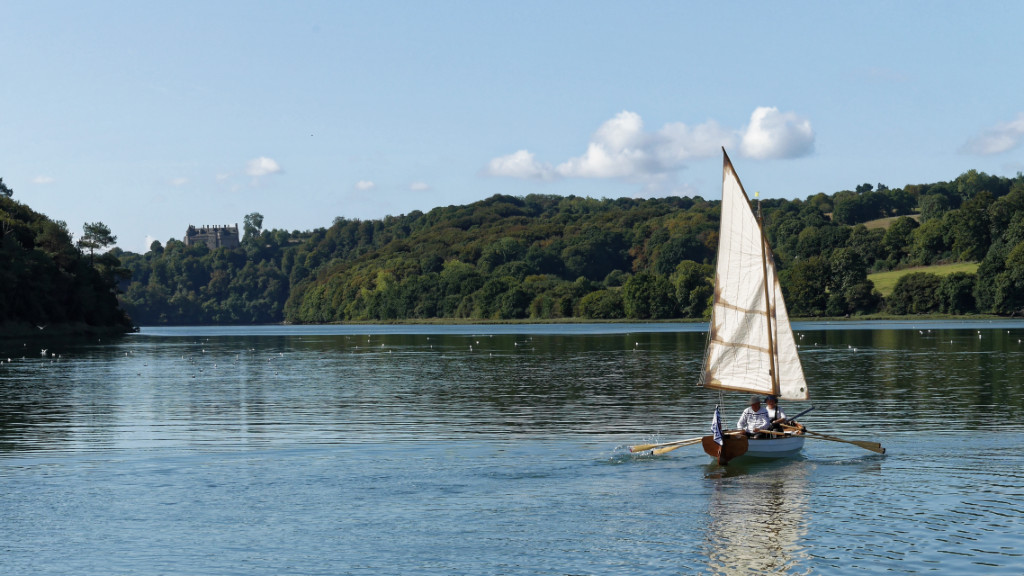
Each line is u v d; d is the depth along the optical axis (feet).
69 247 552.41
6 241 497.46
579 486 94.38
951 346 329.31
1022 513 81.46
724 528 78.43
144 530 78.69
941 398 162.61
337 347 418.10
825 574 66.95
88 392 193.88
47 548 73.82
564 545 74.28
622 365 262.47
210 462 106.93
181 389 200.44
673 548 73.31
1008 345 331.16
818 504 85.81
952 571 66.85
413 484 95.25
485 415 147.33
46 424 140.15
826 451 111.96
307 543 75.05
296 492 91.81
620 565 69.46
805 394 113.80
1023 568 67.26
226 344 463.01
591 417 144.46
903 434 122.52
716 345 122.21
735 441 102.63
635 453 111.34
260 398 178.81
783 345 115.85
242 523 80.79
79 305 550.36
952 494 88.48
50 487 94.07
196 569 69.00
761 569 68.08
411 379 222.89
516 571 68.39
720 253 121.29
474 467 103.55
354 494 91.04
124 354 352.69
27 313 500.33
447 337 530.27
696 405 159.84
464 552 72.69
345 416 147.84
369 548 73.72
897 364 245.45
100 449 116.06
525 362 281.54
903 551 71.46
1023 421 132.77
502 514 83.56
